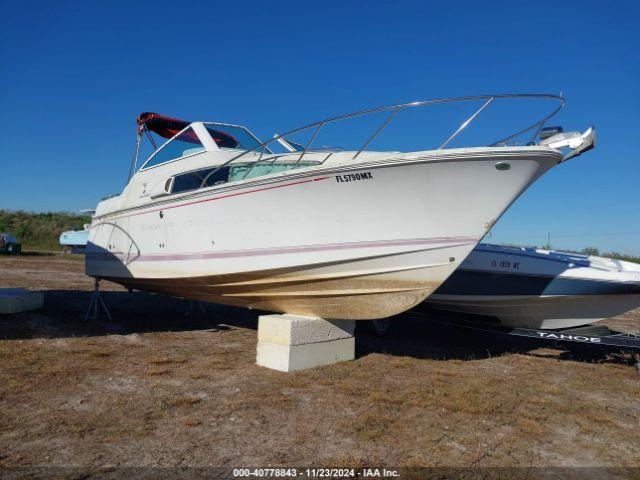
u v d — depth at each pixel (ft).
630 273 20.35
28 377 14.84
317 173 15.98
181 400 13.51
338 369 17.40
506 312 22.76
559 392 16.20
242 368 17.15
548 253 23.70
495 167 14.53
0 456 9.82
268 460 10.19
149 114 26.73
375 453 10.78
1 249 78.69
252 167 19.79
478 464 10.50
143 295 37.55
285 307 19.48
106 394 13.83
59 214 137.28
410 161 14.71
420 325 27.22
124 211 24.79
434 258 15.80
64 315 26.40
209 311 31.01
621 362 21.16
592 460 11.03
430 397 14.79
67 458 9.86
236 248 18.58
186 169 21.68
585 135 15.26
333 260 16.62
